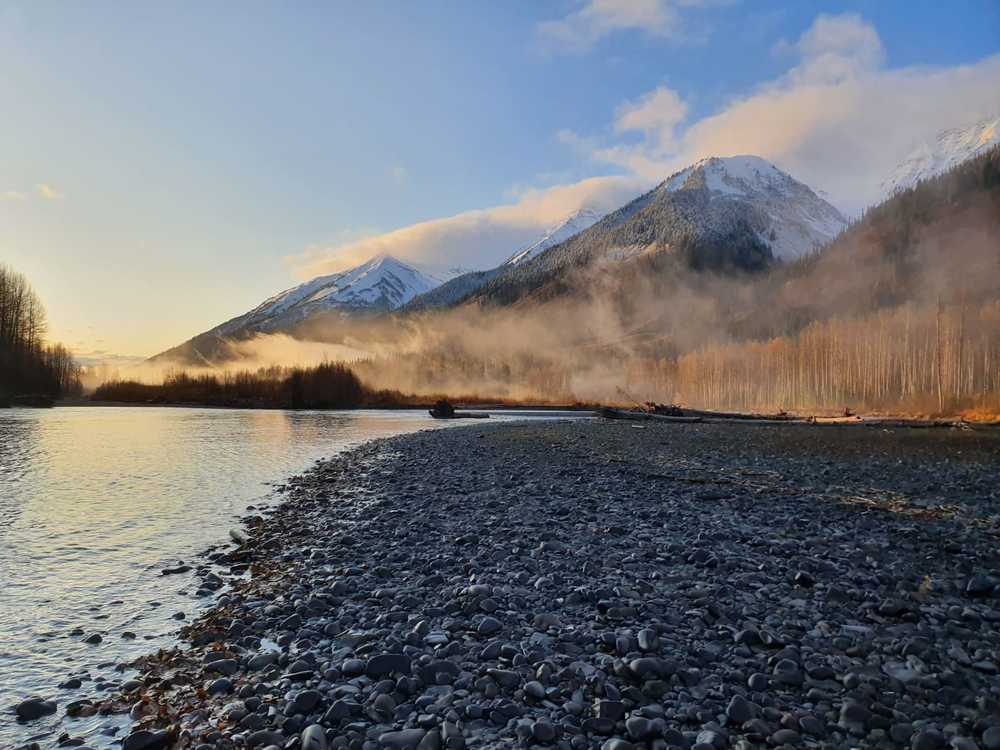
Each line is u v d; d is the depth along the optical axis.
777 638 6.39
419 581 8.88
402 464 24.17
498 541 11.14
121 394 124.19
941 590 8.09
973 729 4.63
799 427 55.47
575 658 6.11
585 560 9.77
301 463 25.89
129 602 8.52
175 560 10.75
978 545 10.60
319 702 5.34
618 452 28.52
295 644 6.75
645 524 12.45
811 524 12.40
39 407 89.75
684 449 30.19
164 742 4.85
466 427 52.94
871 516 13.27
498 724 4.93
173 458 27.86
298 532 12.59
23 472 22.66
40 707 5.43
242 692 5.67
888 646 6.24
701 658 6.02
